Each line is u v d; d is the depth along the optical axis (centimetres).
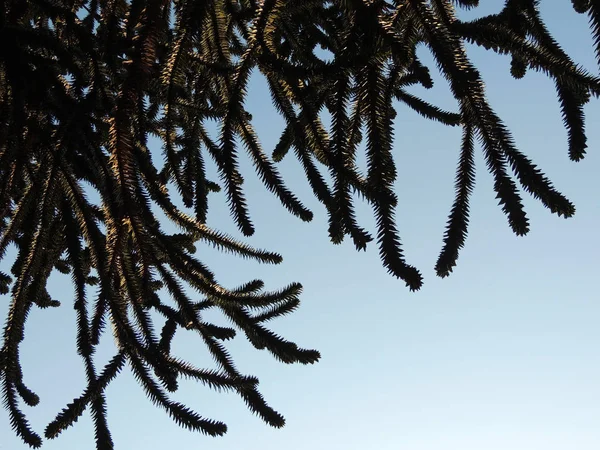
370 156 192
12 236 279
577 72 172
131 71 196
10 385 295
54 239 313
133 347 275
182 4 251
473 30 179
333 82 205
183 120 364
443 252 202
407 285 178
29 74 283
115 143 212
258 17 201
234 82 206
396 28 193
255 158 241
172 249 286
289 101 241
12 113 272
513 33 178
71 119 266
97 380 282
